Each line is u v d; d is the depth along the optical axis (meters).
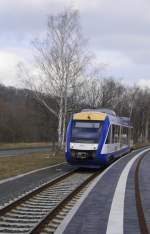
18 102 95.62
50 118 54.50
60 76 45.66
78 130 30.59
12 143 80.94
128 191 18.09
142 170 28.06
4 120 85.19
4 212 14.02
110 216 12.77
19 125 88.44
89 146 30.02
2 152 51.22
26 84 48.06
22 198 16.39
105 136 30.56
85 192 17.91
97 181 21.62
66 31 45.91
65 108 45.62
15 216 13.95
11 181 22.22
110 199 15.95
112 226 11.45
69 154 30.25
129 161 35.62
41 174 26.16
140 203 15.18
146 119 125.56
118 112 94.69
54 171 28.38
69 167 31.66
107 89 86.69
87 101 70.50
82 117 31.00
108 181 21.62
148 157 43.12
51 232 11.76
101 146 30.11
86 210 13.71
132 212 13.45
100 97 81.25
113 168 28.58
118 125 36.53
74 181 23.69
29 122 90.12
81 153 30.03
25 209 15.22
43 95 47.81
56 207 14.68
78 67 46.41
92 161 30.03
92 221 12.06
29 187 20.31
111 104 87.81
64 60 45.62
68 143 30.41
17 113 90.25
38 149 61.53
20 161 35.09
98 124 30.67
